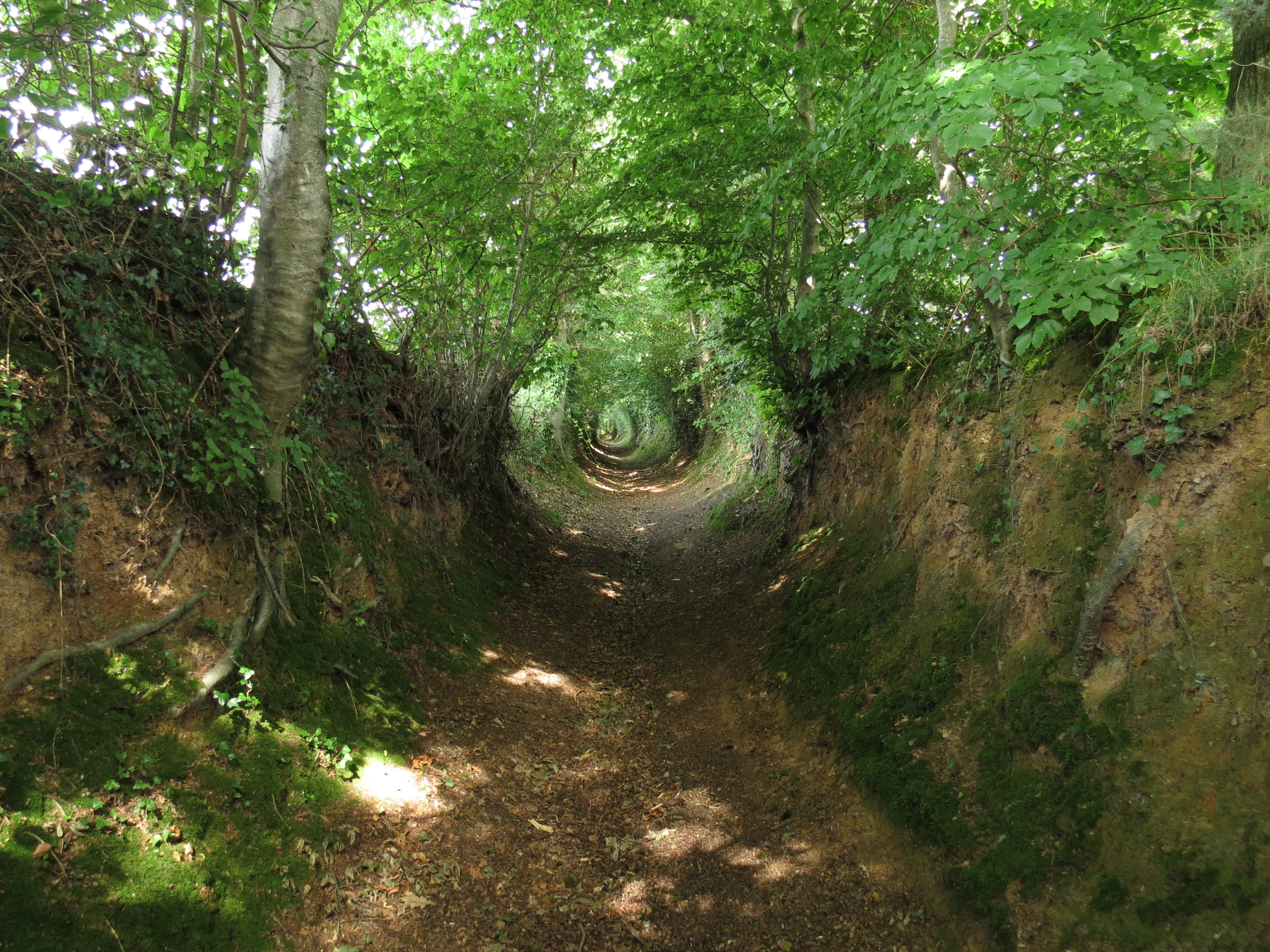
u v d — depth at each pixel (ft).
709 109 27.86
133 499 13.47
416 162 24.53
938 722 15.52
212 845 11.73
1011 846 12.15
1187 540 11.95
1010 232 14.97
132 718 12.09
